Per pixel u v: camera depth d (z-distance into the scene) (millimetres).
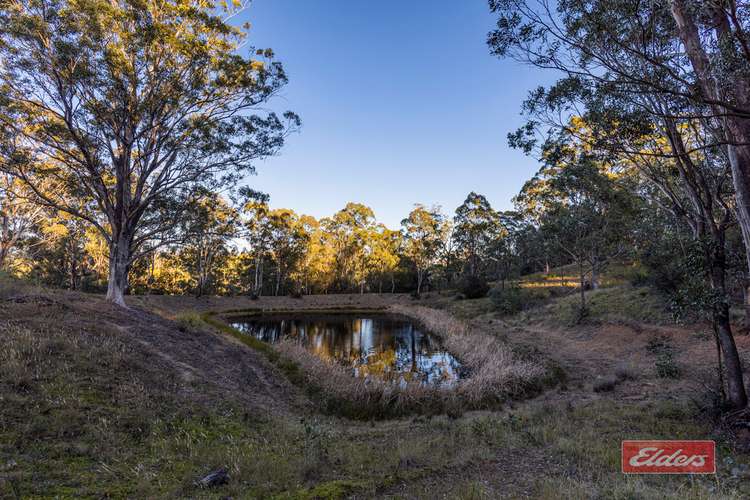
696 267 7980
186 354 11688
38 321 9227
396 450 6422
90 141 15719
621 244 23734
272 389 11641
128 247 17656
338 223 64625
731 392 7641
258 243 50781
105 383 7066
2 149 14266
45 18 13266
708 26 6453
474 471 5586
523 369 13047
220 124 18297
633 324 18734
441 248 57500
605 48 6938
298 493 4441
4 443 4586
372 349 23312
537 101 8609
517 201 42000
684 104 7500
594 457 6027
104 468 4609
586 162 11141
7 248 24562
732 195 8859
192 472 4867
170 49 15688
